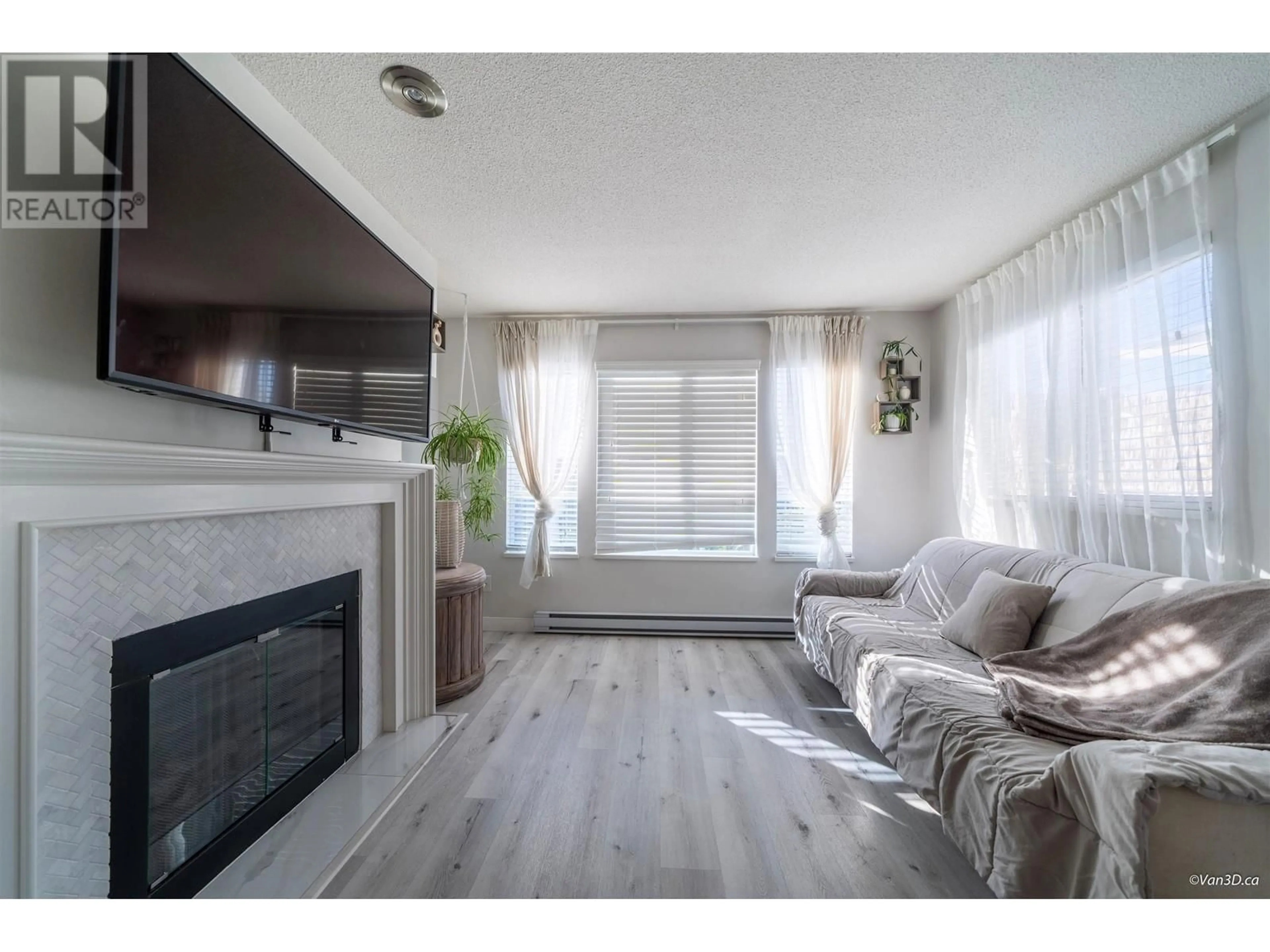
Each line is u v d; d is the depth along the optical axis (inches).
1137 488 83.0
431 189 84.4
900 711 71.0
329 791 72.2
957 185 83.5
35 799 36.9
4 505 35.3
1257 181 66.4
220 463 51.0
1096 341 88.2
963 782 55.6
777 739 88.5
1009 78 60.2
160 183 43.4
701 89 61.9
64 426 41.3
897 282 126.0
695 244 104.8
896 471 149.5
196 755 54.2
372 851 60.8
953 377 136.4
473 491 148.3
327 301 66.5
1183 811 36.8
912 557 148.9
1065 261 95.1
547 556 149.2
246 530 60.4
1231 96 63.3
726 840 62.9
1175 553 77.7
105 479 41.3
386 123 68.4
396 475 86.3
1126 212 82.2
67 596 40.6
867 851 61.1
